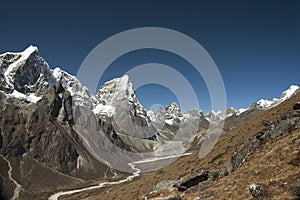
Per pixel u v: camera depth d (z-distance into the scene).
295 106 52.12
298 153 28.23
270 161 31.14
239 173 33.19
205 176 40.56
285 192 23.78
